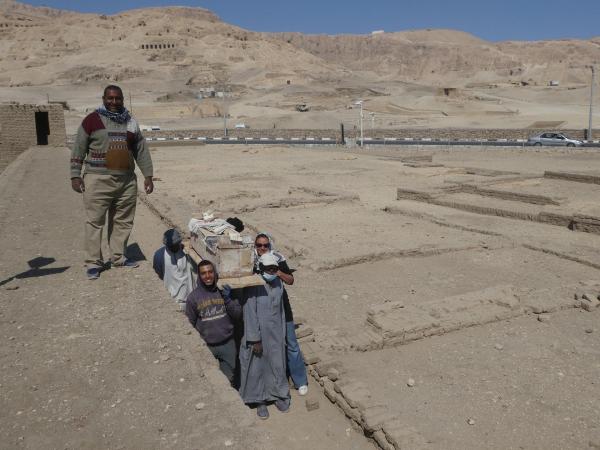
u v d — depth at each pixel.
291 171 27.97
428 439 5.26
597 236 13.13
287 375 6.48
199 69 172.38
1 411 3.73
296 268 10.62
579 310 8.43
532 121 68.00
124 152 6.11
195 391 3.99
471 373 6.54
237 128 66.94
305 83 160.50
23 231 8.65
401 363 6.82
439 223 14.43
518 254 11.68
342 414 5.89
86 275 6.34
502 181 20.61
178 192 20.45
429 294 9.23
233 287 5.77
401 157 34.47
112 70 166.88
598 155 36.19
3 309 5.35
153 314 5.26
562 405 5.84
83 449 3.37
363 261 11.01
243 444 3.41
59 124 33.22
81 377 4.15
